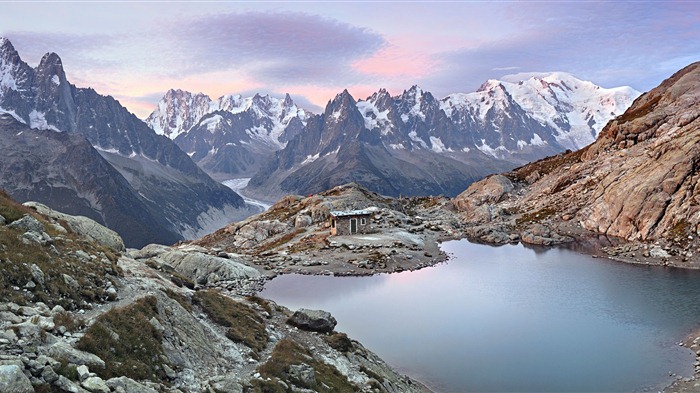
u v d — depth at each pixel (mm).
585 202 119000
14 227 31188
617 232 102938
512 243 111000
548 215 123812
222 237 126250
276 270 83000
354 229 110562
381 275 80000
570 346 46812
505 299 64562
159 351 25109
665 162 102938
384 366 39750
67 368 18594
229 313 37406
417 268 85312
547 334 50281
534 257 94312
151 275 37719
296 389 27719
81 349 21297
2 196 36500
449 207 164875
